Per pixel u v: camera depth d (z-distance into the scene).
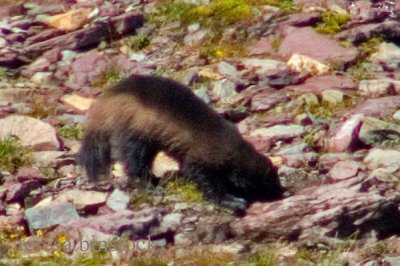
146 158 13.78
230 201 13.27
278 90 16.55
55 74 17.86
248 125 15.52
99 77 17.66
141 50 18.38
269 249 12.03
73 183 13.86
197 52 18.06
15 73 18.00
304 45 17.66
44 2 20.67
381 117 15.42
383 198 12.41
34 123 15.28
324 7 18.95
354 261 11.62
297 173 14.10
